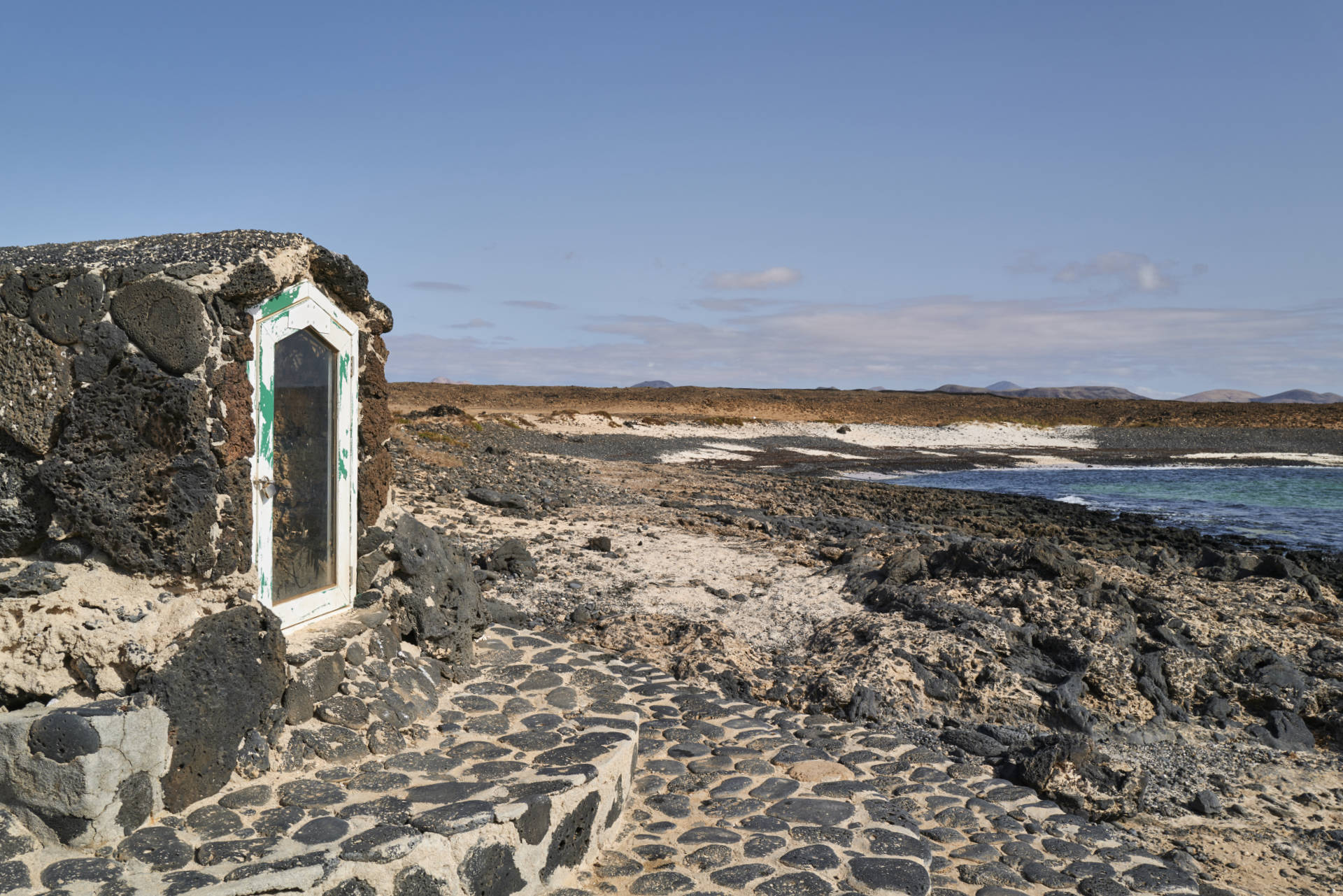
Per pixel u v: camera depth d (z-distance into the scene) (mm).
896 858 5055
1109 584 11461
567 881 4645
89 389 4301
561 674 6668
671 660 9109
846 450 56469
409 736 5254
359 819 4133
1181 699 9141
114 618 4215
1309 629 10734
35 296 4305
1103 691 8977
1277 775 7789
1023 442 65688
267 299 4891
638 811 5562
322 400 5535
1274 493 36562
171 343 4320
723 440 55188
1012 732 8102
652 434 54000
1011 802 6531
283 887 3586
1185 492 37125
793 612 11141
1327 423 75438
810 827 5379
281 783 4512
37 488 4371
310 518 5457
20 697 4172
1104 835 6172
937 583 11609
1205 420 78750
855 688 8445
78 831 3766
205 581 4523
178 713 4160
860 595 11750
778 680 8805
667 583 12180
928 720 8227
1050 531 20578
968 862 5352
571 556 13297
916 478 43469
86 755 3742
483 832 4164
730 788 5957
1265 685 9133
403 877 3883
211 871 3641
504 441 38938
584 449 43156
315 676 5074
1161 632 10023
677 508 20250
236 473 4652
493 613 9523
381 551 6184
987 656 9289
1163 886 5348
